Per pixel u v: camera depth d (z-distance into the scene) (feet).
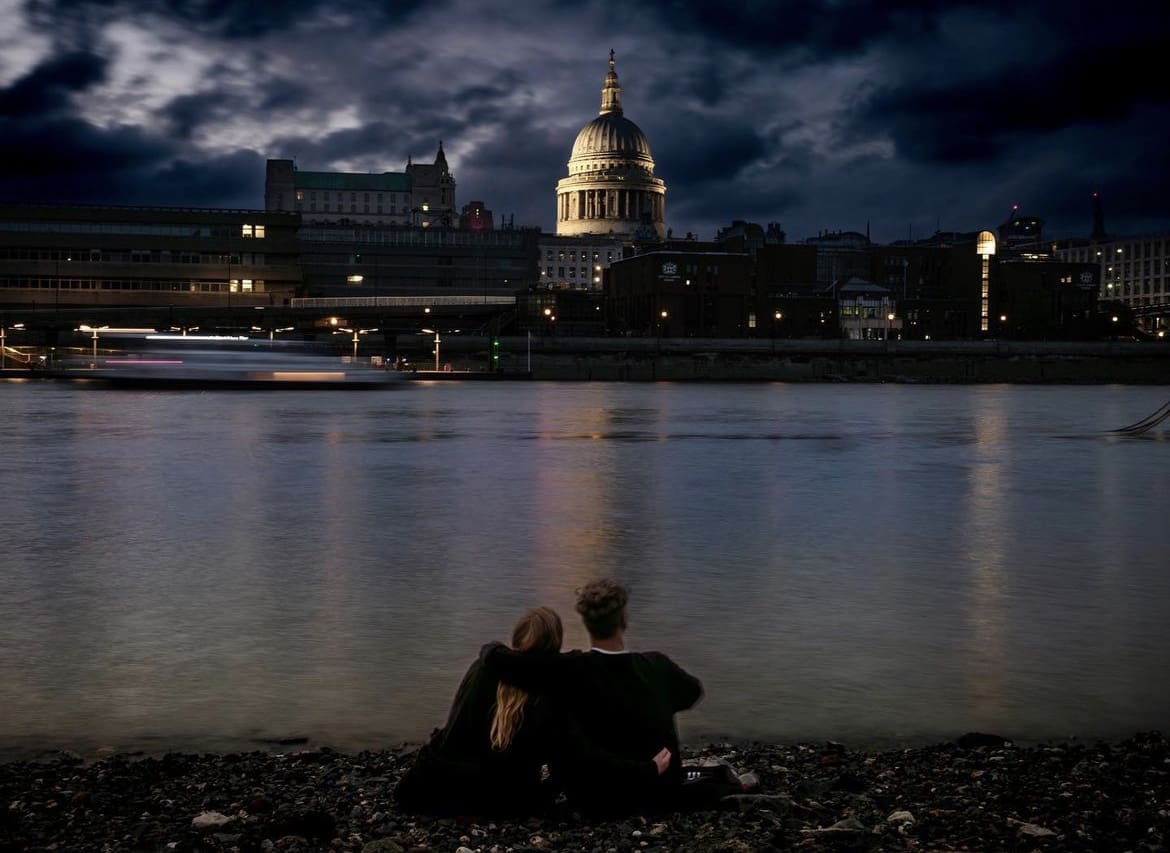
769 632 62.28
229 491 134.00
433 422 278.05
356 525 105.91
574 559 87.35
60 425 254.27
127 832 31.09
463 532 101.71
